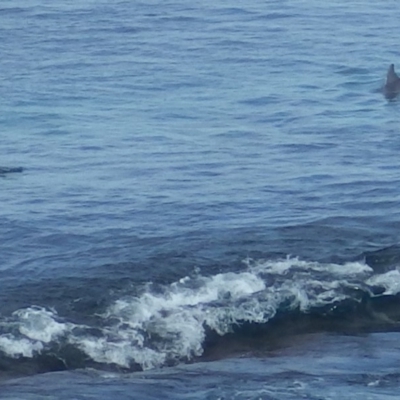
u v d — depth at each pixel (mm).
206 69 52094
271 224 34312
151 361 28047
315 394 25812
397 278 31406
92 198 36406
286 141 42000
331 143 41750
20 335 28438
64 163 39656
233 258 32125
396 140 42156
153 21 60719
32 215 35062
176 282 30875
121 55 54438
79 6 63531
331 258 32219
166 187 37344
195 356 28391
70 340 28391
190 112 45719
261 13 62500
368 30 59344
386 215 35062
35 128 43688
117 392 26031
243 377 26734
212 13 62469
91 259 32219
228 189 37125
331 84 49875
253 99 47438
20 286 30688
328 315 30094
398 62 53812
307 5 64438
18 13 61844
